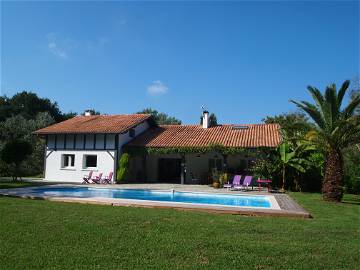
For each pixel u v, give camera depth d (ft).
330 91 59.77
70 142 101.04
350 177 83.97
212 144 88.84
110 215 35.96
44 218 33.55
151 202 45.44
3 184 75.10
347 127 58.08
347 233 30.78
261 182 80.28
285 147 81.15
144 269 20.15
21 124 140.56
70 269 19.85
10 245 24.18
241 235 28.48
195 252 23.52
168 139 99.60
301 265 21.53
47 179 101.76
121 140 97.66
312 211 44.93
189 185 88.69
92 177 96.99
